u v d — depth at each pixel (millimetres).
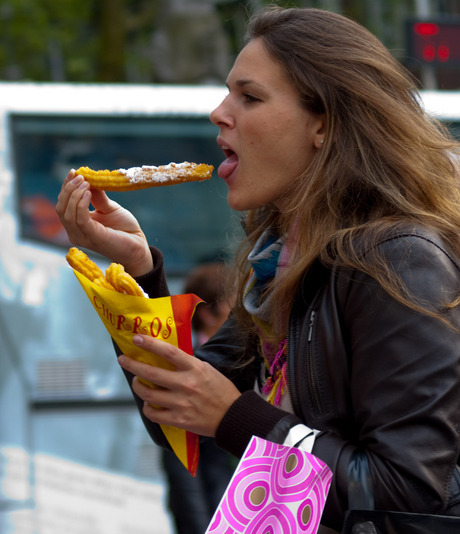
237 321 5527
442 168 4875
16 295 14305
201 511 9188
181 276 14945
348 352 4348
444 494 3984
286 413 4375
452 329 4094
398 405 4035
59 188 14617
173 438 4941
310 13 5000
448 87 19469
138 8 34969
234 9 25781
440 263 4219
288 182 4918
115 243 5055
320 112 4852
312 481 4105
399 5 23391
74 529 13938
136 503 14180
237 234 6641
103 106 14867
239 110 4945
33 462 13898
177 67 25953
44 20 36344
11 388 14078
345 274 4387
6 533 13672
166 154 14969
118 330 4535
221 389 4477
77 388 14273
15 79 37594
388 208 4617
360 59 4844
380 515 3908
